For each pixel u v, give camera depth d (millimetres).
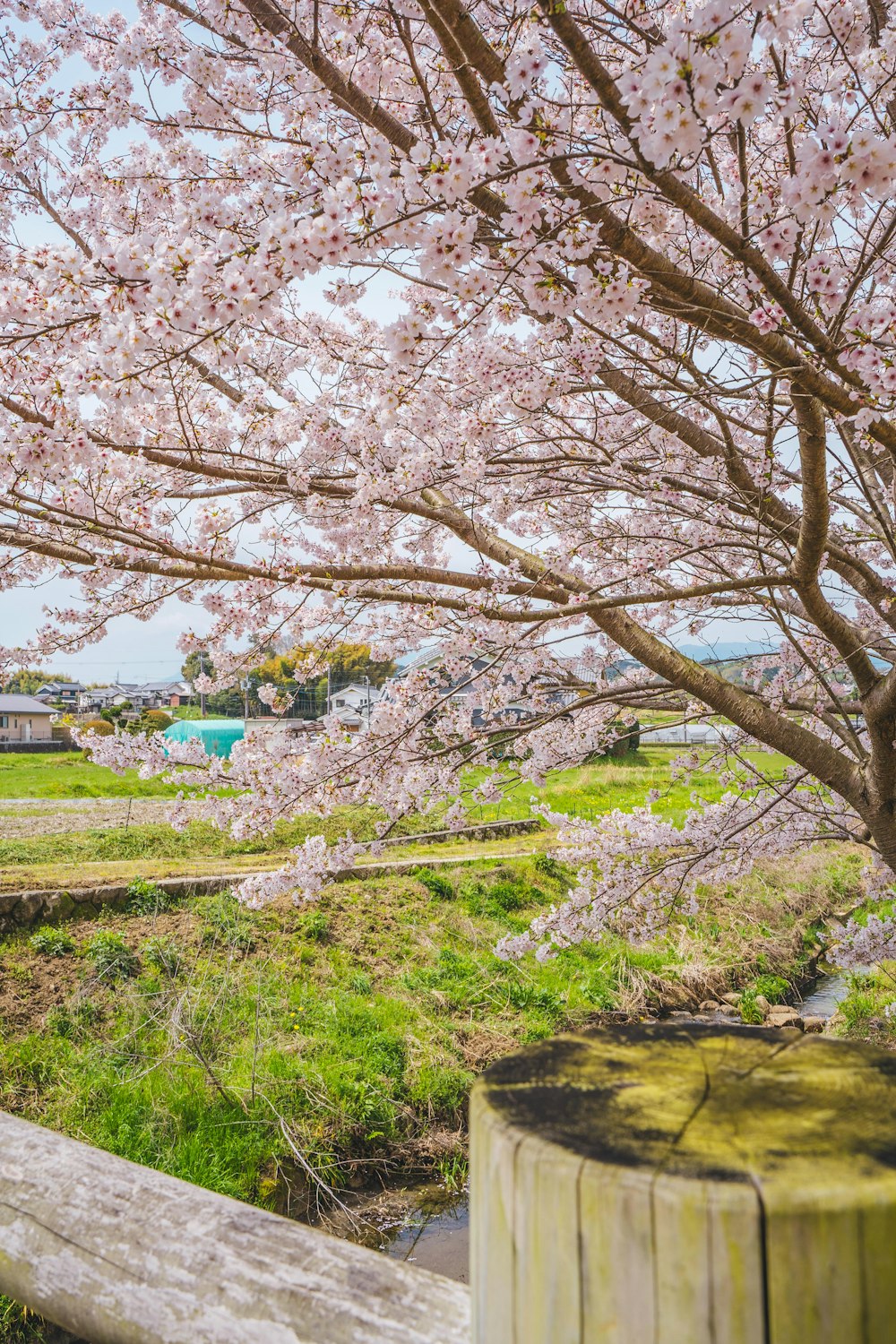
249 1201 6430
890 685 3549
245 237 2580
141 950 9188
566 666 5426
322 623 4594
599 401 4582
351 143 2424
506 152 2291
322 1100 7391
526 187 2215
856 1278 524
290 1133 6969
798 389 2732
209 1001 8430
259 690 4547
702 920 12992
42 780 28547
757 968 11789
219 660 4395
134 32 3615
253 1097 7215
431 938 11172
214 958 9414
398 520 4230
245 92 3488
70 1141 1299
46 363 2910
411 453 3891
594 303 2484
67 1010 8148
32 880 10531
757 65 3500
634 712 5590
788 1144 604
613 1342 561
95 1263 1063
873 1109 657
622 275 2508
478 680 4746
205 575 3477
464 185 2156
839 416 2984
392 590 3727
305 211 2398
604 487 4074
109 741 4203
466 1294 882
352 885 12070
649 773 20672
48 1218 1149
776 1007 10414
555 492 4637
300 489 3643
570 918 5594
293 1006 8906
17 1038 7758
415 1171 7102
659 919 5699
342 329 4773
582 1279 574
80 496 3295
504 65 2262
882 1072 728
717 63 1835
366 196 2189
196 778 4250
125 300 2309
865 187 1997
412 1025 8945
